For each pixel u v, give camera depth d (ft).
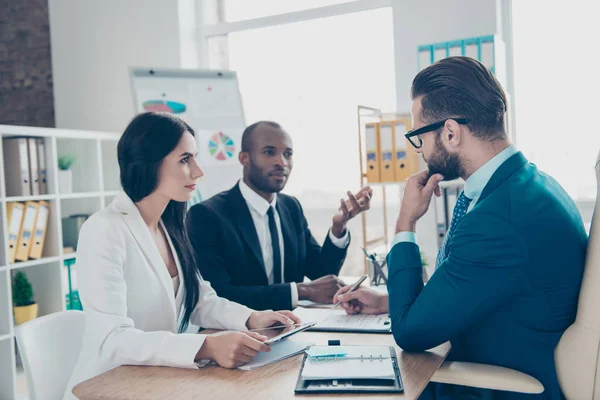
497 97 4.75
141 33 14.17
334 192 13.32
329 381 4.03
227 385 4.15
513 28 11.32
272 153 8.28
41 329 5.69
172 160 5.54
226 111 12.28
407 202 5.11
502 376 4.21
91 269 5.07
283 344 5.12
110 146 14.28
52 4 15.10
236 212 8.26
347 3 12.93
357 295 6.12
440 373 4.33
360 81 13.00
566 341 4.44
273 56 13.84
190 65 14.10
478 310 4.41
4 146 11.71
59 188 12.37
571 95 10.94
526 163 4.83
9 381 10.82
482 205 4.52
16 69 15.55
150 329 5.48
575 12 10.87
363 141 12.80
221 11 14.44
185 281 5.98
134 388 4.17
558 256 4.41
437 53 10.15
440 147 4.88
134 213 5.54
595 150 10.76
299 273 8.71
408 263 4.92
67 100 15.08
